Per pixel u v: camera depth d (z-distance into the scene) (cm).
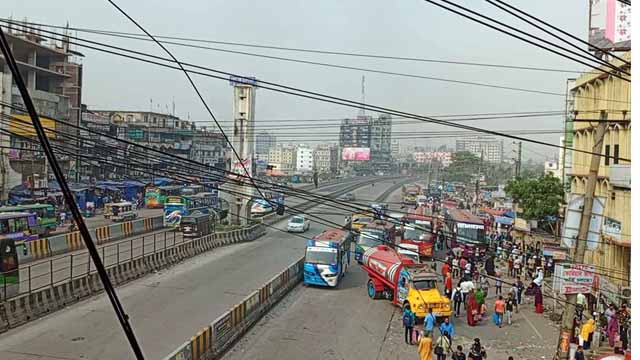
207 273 3769
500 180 13525
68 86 7094
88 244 598
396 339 2623
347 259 4253
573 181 4288
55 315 2606
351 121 18525
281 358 2288
